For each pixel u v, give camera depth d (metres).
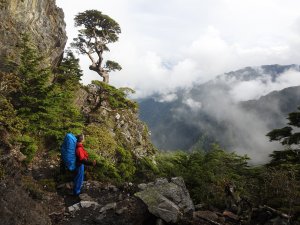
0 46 16.80
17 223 6.11
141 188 9.45
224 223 7.77
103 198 9.04
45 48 22.31
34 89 12.36
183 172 12.34
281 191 8.20
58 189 9.21
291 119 18.41
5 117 10.12
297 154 16.66
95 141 13.91
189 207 8.09
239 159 14.05
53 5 25.50
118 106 19.38
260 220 7.68
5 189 6.76
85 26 29.23
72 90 19.53
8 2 18.88
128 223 7.62
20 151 9.98
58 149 11.84
